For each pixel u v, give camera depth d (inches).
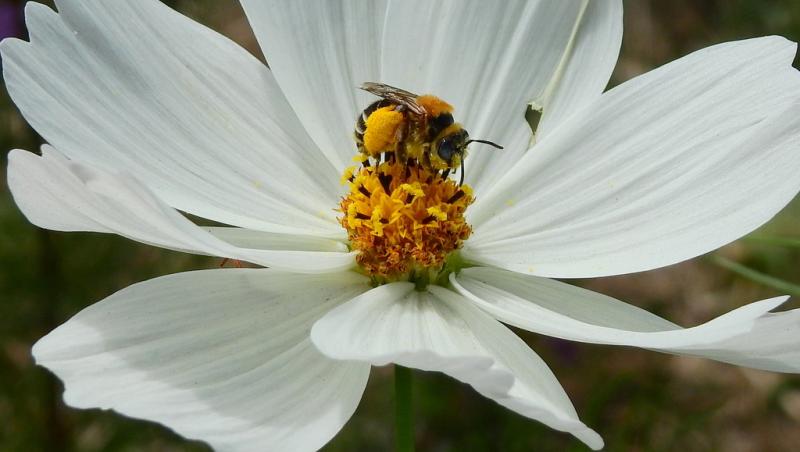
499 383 3.4
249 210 4.7
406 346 4.1
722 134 4.6
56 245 7.1
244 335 4.2
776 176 4.4
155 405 3.8
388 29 5.1
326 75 5.0
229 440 3.7
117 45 4.6
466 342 4.2
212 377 4.0
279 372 4.1
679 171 4.6
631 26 11.3
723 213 4.4
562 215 4.8
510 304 4.5
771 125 4.4
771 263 8.9
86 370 3.9
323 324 4.0
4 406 7.2
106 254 7.2
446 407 8.1
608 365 8.5
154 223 3.8
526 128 5.1
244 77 4.9
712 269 9.5
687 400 8.3
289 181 4.8
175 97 4.7
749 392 9.0
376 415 8.3
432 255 4.6
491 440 8.0
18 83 4.3
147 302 4.1
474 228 4.8
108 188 3.7
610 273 4.5
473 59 5.1
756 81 4.7
